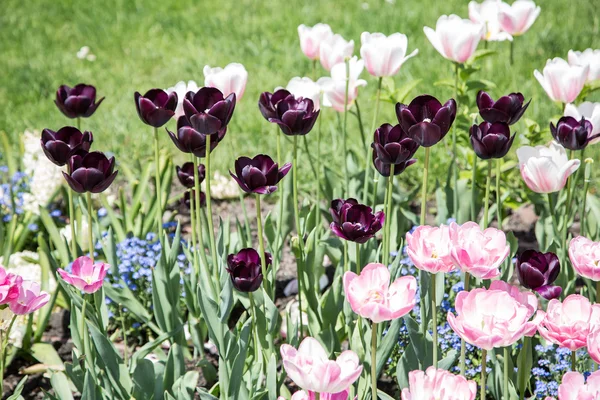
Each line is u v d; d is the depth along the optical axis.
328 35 3.44
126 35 7.90
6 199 4.39
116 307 3.44
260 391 2.46
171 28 7.97
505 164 3.93
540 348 2.80
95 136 5.52
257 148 5.21
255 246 3.99
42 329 3.29
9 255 3.76
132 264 3.55
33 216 4.16
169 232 4.24
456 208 3.44
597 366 2.63
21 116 5.98
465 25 3.17
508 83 5.97
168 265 3.02
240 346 2.38
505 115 2.67
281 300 3.67
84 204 3.64
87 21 8.31
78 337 2.70
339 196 3.74
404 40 3.04
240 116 5.73
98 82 6.72
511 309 1.94
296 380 1.82
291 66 6.75
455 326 1.89
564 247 2.96
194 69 6.86
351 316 2.87
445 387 1.89
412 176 4.82
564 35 6.89
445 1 8.10
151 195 4.23
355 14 7.95
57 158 2.48
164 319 3.02
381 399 2.41
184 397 2.48
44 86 6.64
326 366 1.77
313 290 2.93
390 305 1.95
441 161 4.85
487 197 2.74
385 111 5.75
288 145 5.16
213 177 4.84
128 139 5.44
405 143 2.36
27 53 7.53
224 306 2.42
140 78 6.79
